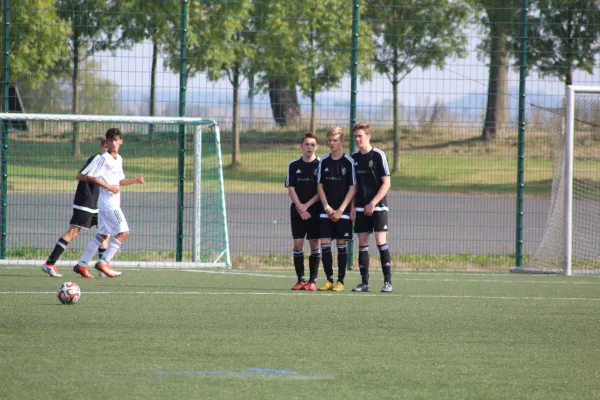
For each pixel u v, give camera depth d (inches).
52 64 1974.7
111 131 1567.4
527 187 2672.2
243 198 3297.2
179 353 869.8
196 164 1847.9
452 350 919.7
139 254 1863.9
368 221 1443.2
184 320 1083.3
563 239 1797.5
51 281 1488.7
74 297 1207.6
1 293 1316.4
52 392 695.1
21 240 2066.9
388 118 1878.7
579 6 2048.5
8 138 1873.8
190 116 1872.5
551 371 820.0
